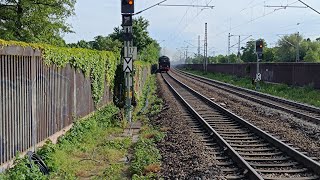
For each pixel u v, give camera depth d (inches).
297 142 485.1
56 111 452.1
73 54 518.6
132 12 660.7
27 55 358.9
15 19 1159.6
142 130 597.9
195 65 4576.8
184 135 531.2
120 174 357.4
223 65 2989.7
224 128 589.0
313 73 1332.4
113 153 431.5
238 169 362.6
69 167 365.4
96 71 664.4
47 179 315.9
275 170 354.6
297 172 349.7
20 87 347.3
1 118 309.7
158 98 1183.6
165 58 3491.6
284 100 1025.5
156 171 358.9
